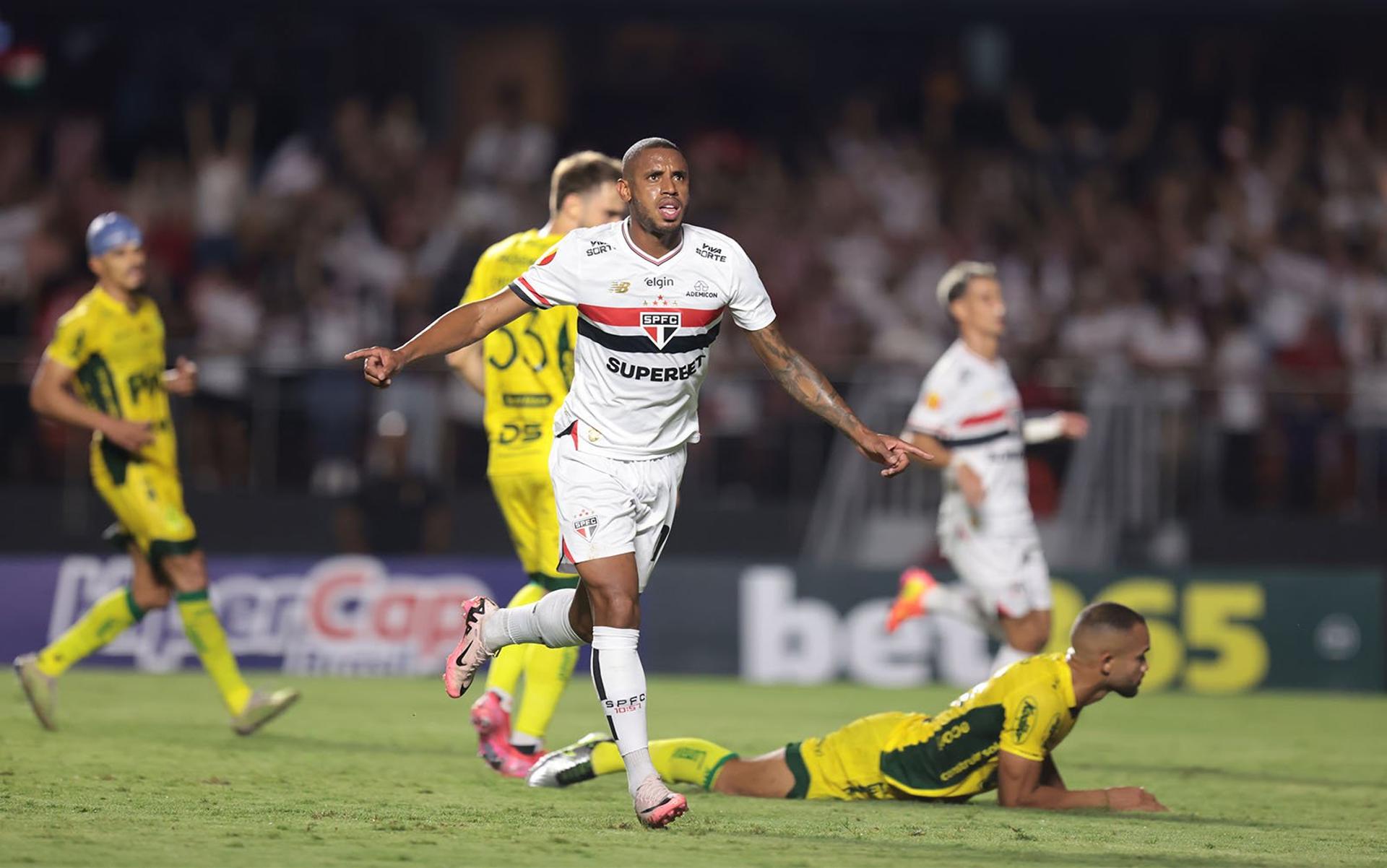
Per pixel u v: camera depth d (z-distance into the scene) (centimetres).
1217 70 6569
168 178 5622
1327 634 4034
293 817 1708
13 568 3884
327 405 4550
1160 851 1639
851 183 5991
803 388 1786
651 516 1809
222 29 6138
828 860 1502
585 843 1572
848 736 2008
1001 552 2864
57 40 5975
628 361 1738
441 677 3891
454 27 6469
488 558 4425
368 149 5866
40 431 4531
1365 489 4828
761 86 6575
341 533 4494
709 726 2991
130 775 2031
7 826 1590
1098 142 6266
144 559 2647
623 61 6575
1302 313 5694
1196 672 4022
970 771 1959
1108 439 4709
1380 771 2575
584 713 3112
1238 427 4775
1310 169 6231
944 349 5425
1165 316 5544
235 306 5238
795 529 4691
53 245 5331
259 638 3919
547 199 5894
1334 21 5894
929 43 6638
